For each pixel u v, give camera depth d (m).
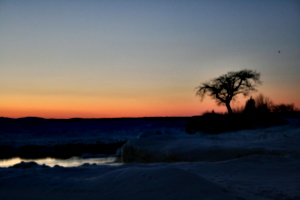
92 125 96.06
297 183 6.98
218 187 5.35
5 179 6.23
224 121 35.28
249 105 36.47
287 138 20.62
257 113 35.00
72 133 72.88
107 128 85.88
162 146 19.48
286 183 7.01
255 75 43.28
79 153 32.38
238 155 14.77
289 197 5.50
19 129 78.81
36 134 71.56
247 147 15.38
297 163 10.23
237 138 23.55
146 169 6.26
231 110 40.56
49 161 24.41
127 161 20.81
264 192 5.91
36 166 12.06
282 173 8.67
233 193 5.29
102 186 5.61
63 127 91.25
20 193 5.42
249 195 5.48
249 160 11.11
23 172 8.58
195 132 33.75
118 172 6.40
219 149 15.88
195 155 16.00
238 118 35.00
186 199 4.75
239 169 9.45
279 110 44.38
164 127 71.44
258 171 9.05
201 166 10.20
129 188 5.35
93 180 6.14
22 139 59.94
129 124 95.19
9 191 5.54
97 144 45.88
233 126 33.50
